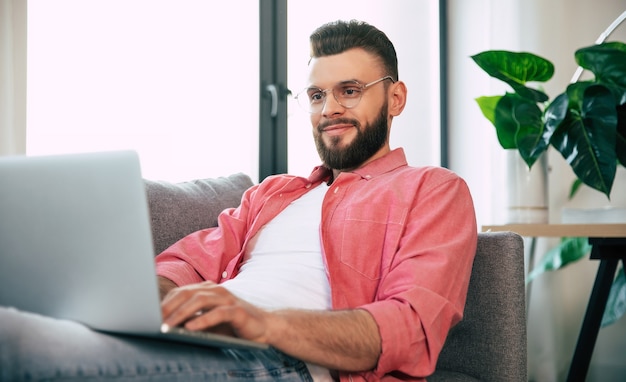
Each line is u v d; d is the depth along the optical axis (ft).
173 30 7.79
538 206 7.91
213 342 3.14
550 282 10.14
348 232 4.65
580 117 7.92
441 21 11.19
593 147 7.77
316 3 9.49
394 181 4.83
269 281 4.54
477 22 10.92
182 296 3.25
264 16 8.71
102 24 7.06
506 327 4.82
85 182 2.88
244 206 5.44
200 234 5.35
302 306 4.38
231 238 5.26
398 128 10.73
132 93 7.36
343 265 4.56
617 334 9.88
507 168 8.06
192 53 8.00
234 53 8.46
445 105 11.16
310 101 5.36
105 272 2.90
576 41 10.27
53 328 2.76
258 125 8.63
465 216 4.57
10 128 5.79
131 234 2.84
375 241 4.59
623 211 7.68
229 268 5.03
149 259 2.82
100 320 2.98
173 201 5.52
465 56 11.02
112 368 2.82
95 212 2.88
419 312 3.94
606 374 9.89
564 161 10.19
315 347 3.58
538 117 7.95
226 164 8.36
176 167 7.84
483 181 10.60
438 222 4.44
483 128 10.63
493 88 10.43
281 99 8.84
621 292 9.27
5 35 5.76
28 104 6.39
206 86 8.15
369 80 5.24
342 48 5.24
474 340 4.91
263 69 8.68
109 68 7.13
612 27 8.18
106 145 7.10
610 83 7.89
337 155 5.23
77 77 6.82
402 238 4.50
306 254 4.73
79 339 2.80
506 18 10.46
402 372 4.08
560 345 10.08
